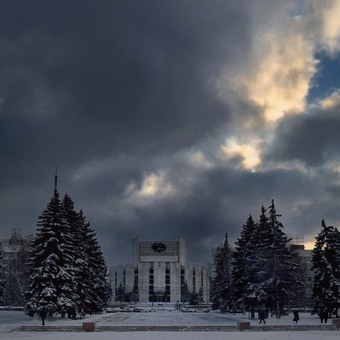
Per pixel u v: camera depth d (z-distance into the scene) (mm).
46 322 53844
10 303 100375
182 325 43812
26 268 95938
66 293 56875
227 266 92250
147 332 40594
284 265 63594
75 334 38500
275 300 61250
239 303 76250
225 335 36906
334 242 60531
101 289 77688
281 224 64250
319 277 60562
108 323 53719
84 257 66125
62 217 59250
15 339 34562
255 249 66438
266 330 42969
